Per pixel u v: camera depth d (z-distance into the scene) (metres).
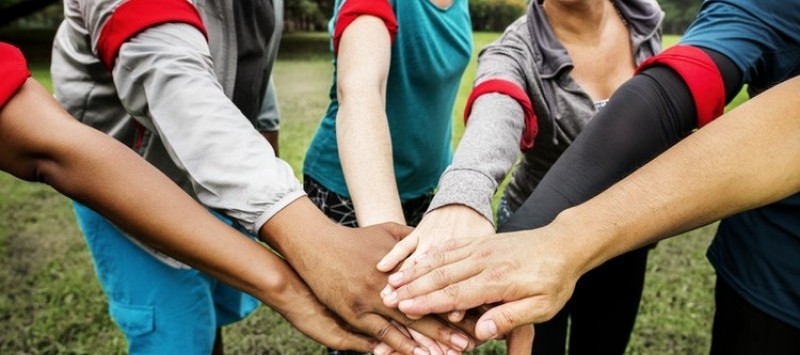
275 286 1.24
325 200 2.15
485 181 1.37
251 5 1.69
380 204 1.46
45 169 1.17
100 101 1.60
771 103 1.12
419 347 1.30
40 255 3.80
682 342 2.88
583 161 1.29
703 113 1.25
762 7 1.24
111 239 1.72
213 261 1.21
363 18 1.71
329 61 14.86
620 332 2.16
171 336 1.80
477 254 1.23
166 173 1.67
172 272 1.73
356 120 1.56
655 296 3.26
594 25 1.71
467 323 1.30
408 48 1.86
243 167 1.25
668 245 3.88
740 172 1.09
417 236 1.33
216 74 1.63
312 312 1.29
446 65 1.98
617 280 2.07
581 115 1.70
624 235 1.13
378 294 1.27
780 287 1.39
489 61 1.68
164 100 1.28
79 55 1.55
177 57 1.30
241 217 1.27
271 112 2.31
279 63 14.33
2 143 1.15
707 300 3.22
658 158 1.16
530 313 1.18
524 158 1.92
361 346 1.33
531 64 1.68
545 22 1.71
